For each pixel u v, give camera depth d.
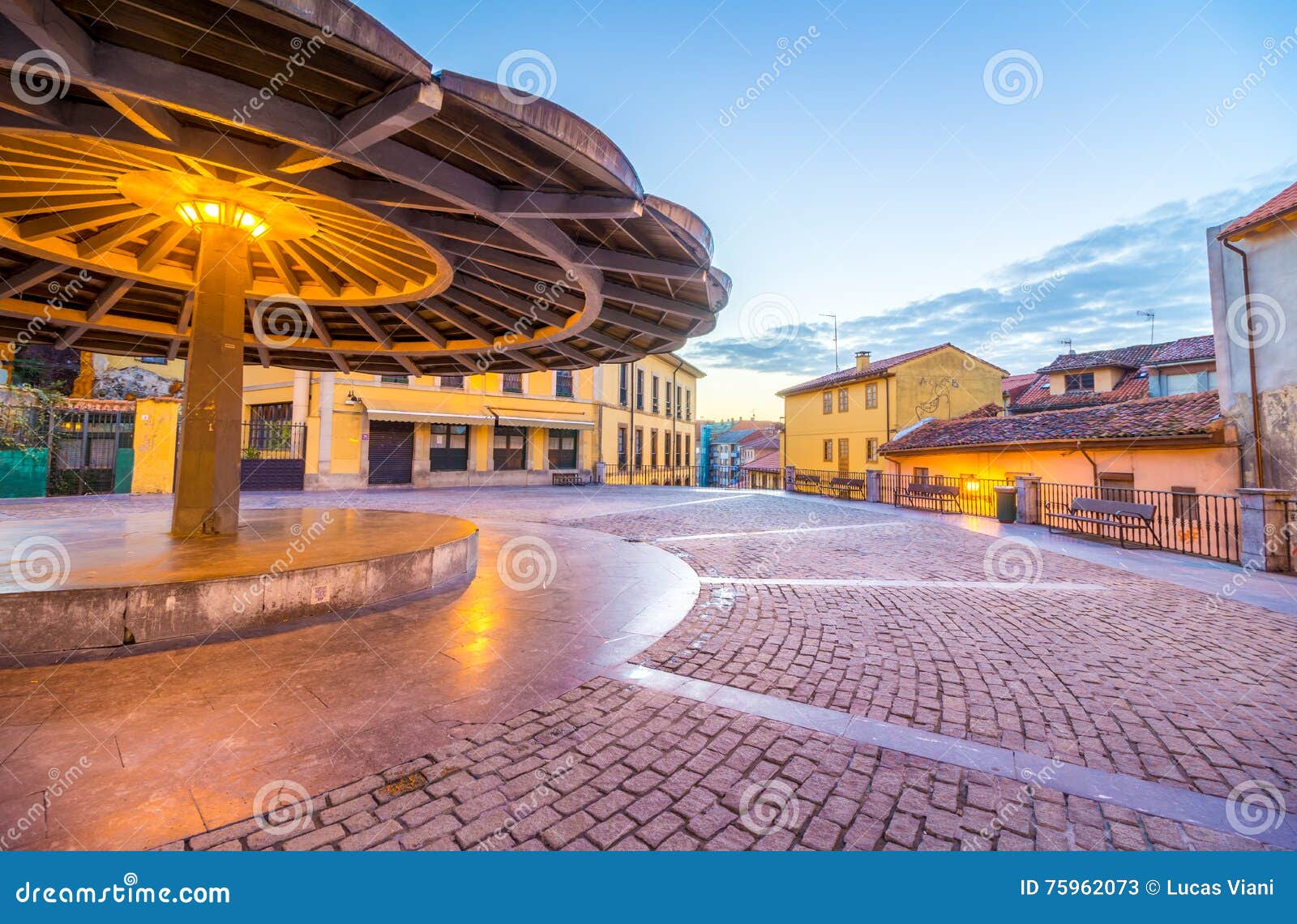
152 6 2.49
